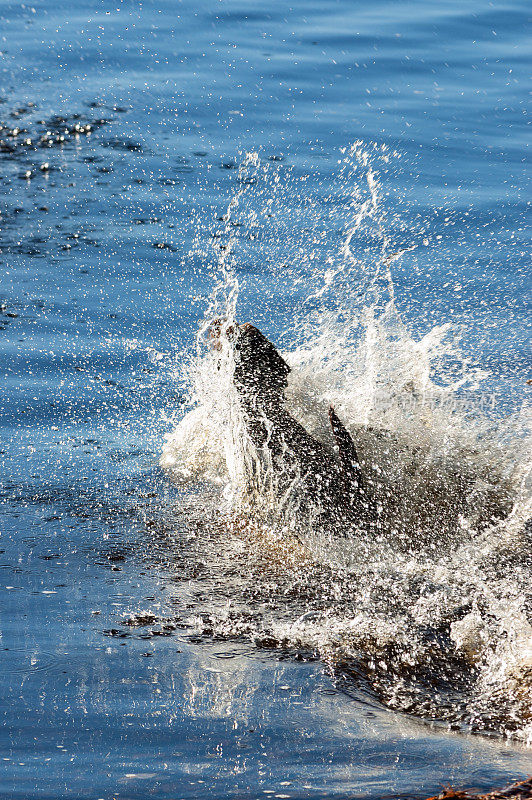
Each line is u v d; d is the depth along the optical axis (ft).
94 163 146.41
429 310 104.12
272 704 46.37
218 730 43.52
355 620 57.06
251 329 80.28
